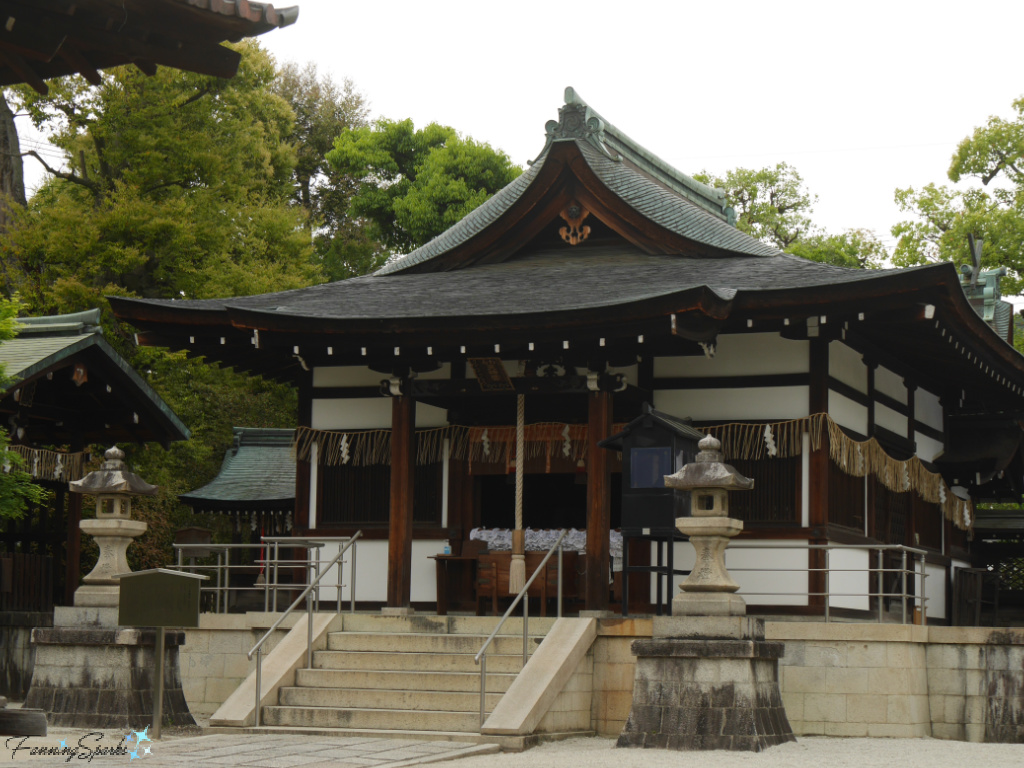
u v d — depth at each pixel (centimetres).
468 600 1642
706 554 1159
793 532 1485
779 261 1670
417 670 1306
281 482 2269
